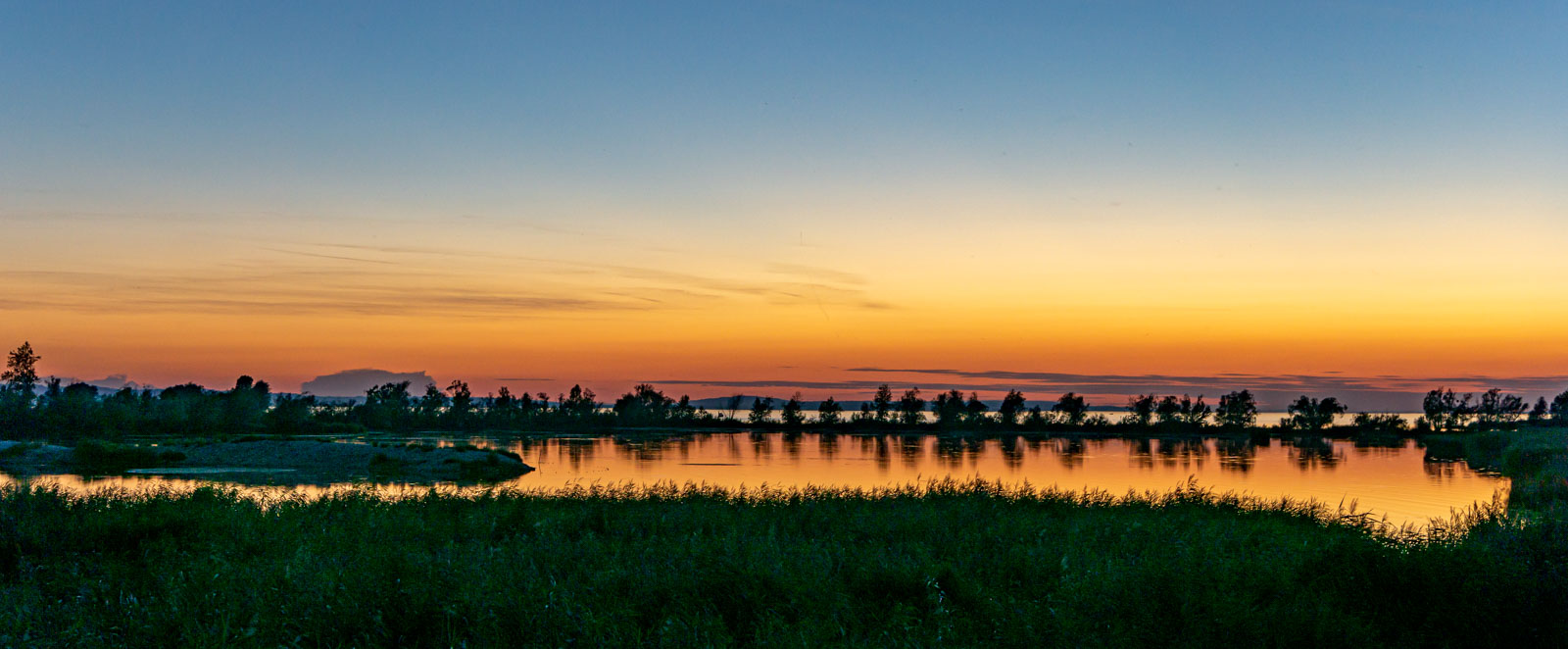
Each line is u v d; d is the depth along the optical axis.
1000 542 14.67
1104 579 9.96
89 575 12.12
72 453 55.78
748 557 12.20
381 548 13.87
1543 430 72.50
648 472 49.34
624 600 10.23
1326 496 35.09
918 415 123.31
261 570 11.44
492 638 8.86
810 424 121.50
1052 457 64.38
